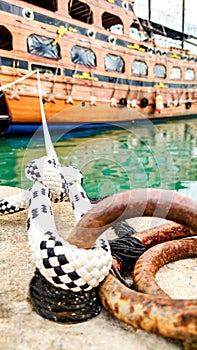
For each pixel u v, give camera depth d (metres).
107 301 1.02
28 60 9.75
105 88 12.32
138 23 13.94
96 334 1.02
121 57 12.94
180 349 0.96
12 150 8.66
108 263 1.09
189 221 1.02
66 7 10.57
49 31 10.13
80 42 11.17
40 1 11.90
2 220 2.09
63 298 1.08
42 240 1.11
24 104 9.99
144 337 1.00
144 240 1.49
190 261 1.47
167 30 19.27
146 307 0.91
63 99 10.88
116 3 12.62
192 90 18.06
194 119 18.08
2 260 1.50
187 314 0.84
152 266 1.26
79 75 11.23
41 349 0.96
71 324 1.06
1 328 1.04
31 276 1.35
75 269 1.03
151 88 14.88
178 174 6.46
